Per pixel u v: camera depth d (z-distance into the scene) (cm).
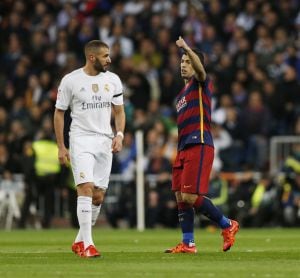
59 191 8012
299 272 3062
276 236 5950
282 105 8575
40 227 8031
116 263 3444
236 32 9188
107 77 3894
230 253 3994
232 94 8850
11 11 9925
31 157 7919
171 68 9069
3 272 3106
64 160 3884
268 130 8412
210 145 3953
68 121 5900
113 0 10012
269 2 9456
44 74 9038
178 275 2967
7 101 9162
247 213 7775
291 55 8944
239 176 8019
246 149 8319
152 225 7938
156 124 8162
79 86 3844
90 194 3784
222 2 9662
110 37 9488
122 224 8306
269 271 3097
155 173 7994
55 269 3206
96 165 3875
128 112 8350
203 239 5581
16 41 9538
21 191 8094
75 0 9950
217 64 8950
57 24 9875
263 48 9006
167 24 9506
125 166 8188
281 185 7762
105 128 3875
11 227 8056
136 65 9400
